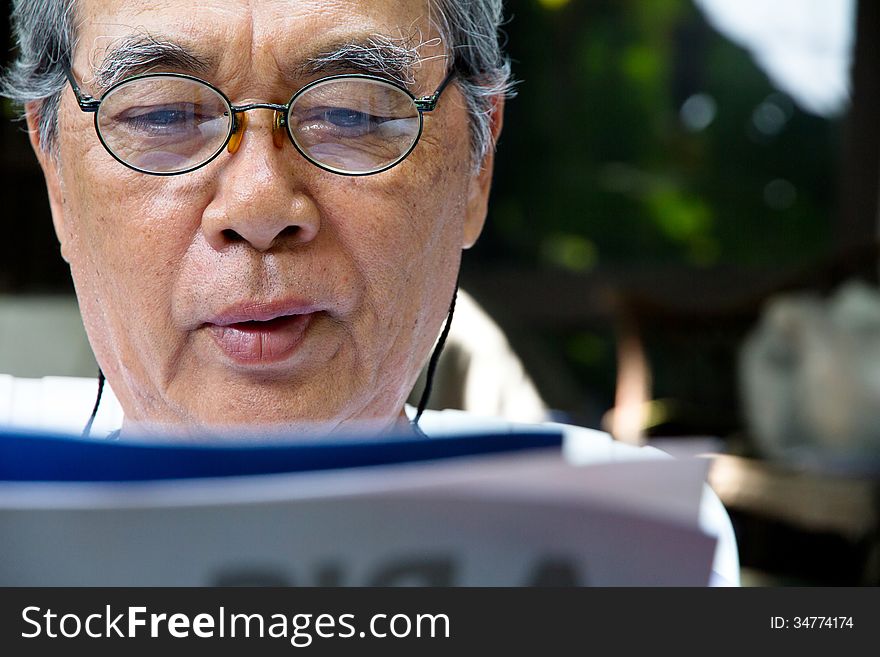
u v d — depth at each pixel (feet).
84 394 4.51
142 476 1.24
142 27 2.89
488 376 8.76
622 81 18.52
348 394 3.12
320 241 2.92
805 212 19.07
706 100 18.69
